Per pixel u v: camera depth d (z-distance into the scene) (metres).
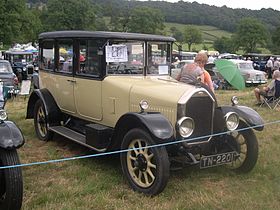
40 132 7.42
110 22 42.06
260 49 70.38
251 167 5.54
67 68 6.71
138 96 5.36
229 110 5.47
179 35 67.12
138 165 4.85
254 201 4.66
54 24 46.25
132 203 4.57
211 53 43.31
